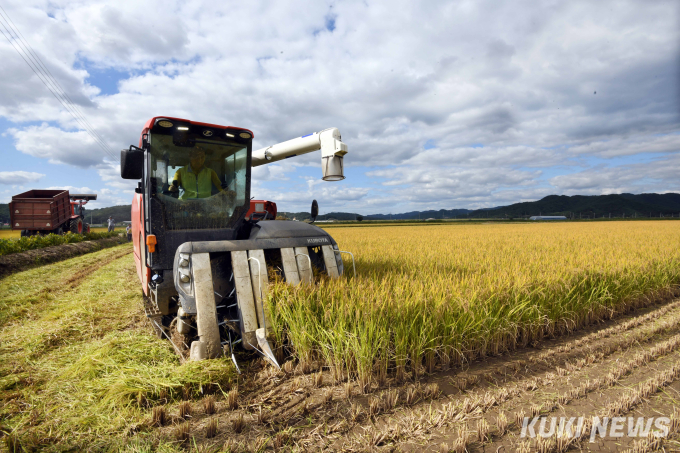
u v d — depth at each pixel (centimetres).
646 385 301
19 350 410
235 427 250
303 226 467
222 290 406
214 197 464
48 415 273
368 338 317
